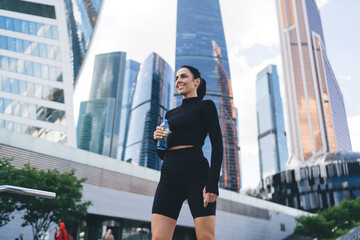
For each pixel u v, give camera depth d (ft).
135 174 99.09
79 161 85.81
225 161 558.15
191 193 5.86
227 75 632.38
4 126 140.87
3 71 147.02
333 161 379.14
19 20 157.89
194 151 6.18
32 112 150.71
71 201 57.41
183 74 7.10
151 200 100.37
